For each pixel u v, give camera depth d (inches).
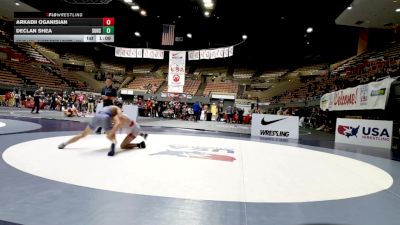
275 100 1294.3
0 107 786.8
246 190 118.6
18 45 1202.6
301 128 746.8
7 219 77.1
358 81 554.6
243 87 1590.8
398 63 552.7
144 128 433.7
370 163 220.2
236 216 88.7
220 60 1601.9
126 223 78.4
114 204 92.9
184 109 950.4
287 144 332.2
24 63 1141.1
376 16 692.7
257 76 1648.6
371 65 735.1
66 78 1322.6
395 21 729.6
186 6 804.0
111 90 284.7
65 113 603.2
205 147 246.8
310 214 93.9
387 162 231.0
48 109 924.6
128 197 100.6
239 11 826.8
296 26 981.8
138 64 1758.1
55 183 112.7
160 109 997.2
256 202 103.6
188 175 138.0
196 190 114.0
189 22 973.2
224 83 1561.3
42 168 136.1
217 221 83.8
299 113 952.3
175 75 722.8
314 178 149.9
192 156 194.4
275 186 128.2
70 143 199.3
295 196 114.0
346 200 112.7
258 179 139.4
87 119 524.1
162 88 1477.6
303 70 1494.8
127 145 211.6
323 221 88.2
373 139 369.7
